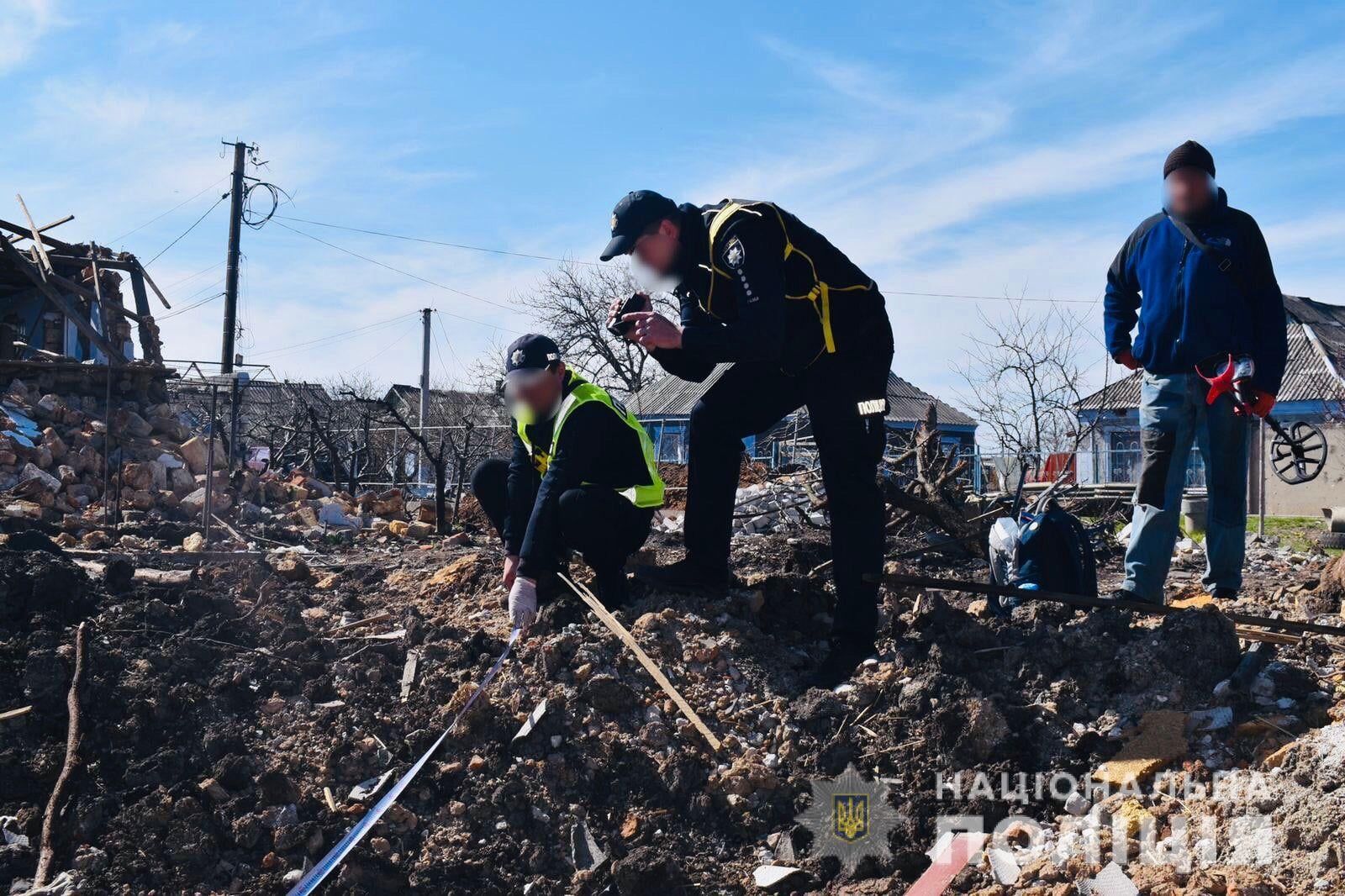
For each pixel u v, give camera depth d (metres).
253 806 3.39
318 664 4.08
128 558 5.46
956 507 8.12
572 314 32.75
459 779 3.55
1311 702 3.42
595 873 3.27
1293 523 13.88
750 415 4.41
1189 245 3.90
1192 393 3.92
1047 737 3.50
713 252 3.85
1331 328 27.22
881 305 4.04
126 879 3.11
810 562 6.00
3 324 11.17
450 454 18.45
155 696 3.69
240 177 26.77
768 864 3.32
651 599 4.47
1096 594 4.30
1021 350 14.27
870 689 3.78
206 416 10.38
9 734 3.50
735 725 3.79
